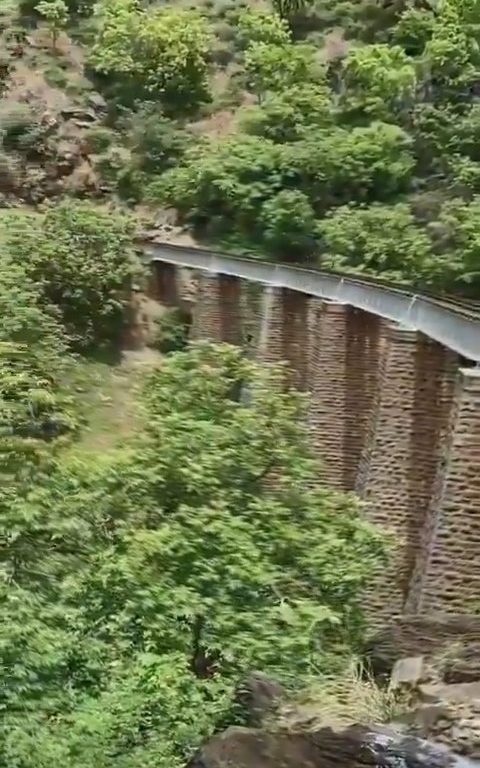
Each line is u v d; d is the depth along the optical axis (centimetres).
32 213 6003
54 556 1555
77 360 4372
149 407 1808
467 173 5188
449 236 4762
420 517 2194
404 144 5719
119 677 1428
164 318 5116
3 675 1385
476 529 1778
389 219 5100
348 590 1609
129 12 7419
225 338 4422
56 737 1347
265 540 1555
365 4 7438
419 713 1180
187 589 1465
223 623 1446
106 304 4959
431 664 1423
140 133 6750
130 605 1465
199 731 1358
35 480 1645
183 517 1545
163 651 1458
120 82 7225
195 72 7144
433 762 1042
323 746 1062
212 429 1669
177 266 5203
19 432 1995
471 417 1786
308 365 3225
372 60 6191
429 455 2198
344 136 5831
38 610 1470
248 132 6378
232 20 7819
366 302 2716
